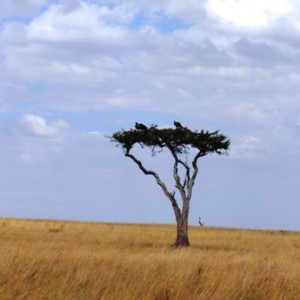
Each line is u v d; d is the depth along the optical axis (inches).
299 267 1250.0
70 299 957.8
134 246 2404.0
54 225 4249.5
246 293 993.5
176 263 1182.9
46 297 963.3
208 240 3494.1
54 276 1064.8
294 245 2999.5
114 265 1150.3
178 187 3191.4
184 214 3122.5
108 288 986.7
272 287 1011.3
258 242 3260.3
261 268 1129.4
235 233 4350.4
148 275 1058.7
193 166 3265.3
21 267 1107.9
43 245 2044.8
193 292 1002.1
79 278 1029.8
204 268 1121.4
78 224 4623.5
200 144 3211.1
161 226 5378.9
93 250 1616.6
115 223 5531.5
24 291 960.3
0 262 1164.5
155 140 3213.6
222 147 3304.6
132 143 3282.5
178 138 3193.9
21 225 4052.7
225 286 995.3
